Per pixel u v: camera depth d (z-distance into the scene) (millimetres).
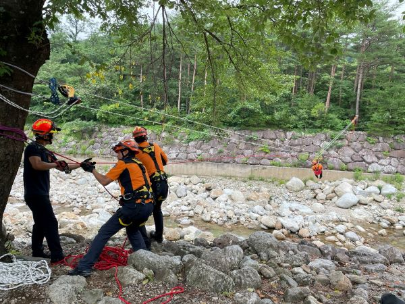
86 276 3586
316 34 5047
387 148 15758
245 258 4281
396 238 9500
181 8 5219
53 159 4020
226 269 3910
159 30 6867
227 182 14906
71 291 3197
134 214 3822
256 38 6012
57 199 12438
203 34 6117
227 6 5387
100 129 19734
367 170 15461
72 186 14180
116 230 3830
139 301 3217
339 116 18266
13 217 9039
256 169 15727
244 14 5660
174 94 18531
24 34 3662
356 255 5586
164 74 5793
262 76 6711
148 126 19016
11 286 3289
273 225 9867
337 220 10797
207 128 17219
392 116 15953
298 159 16047
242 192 13734
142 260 3795
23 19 3621
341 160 15742
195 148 17297
